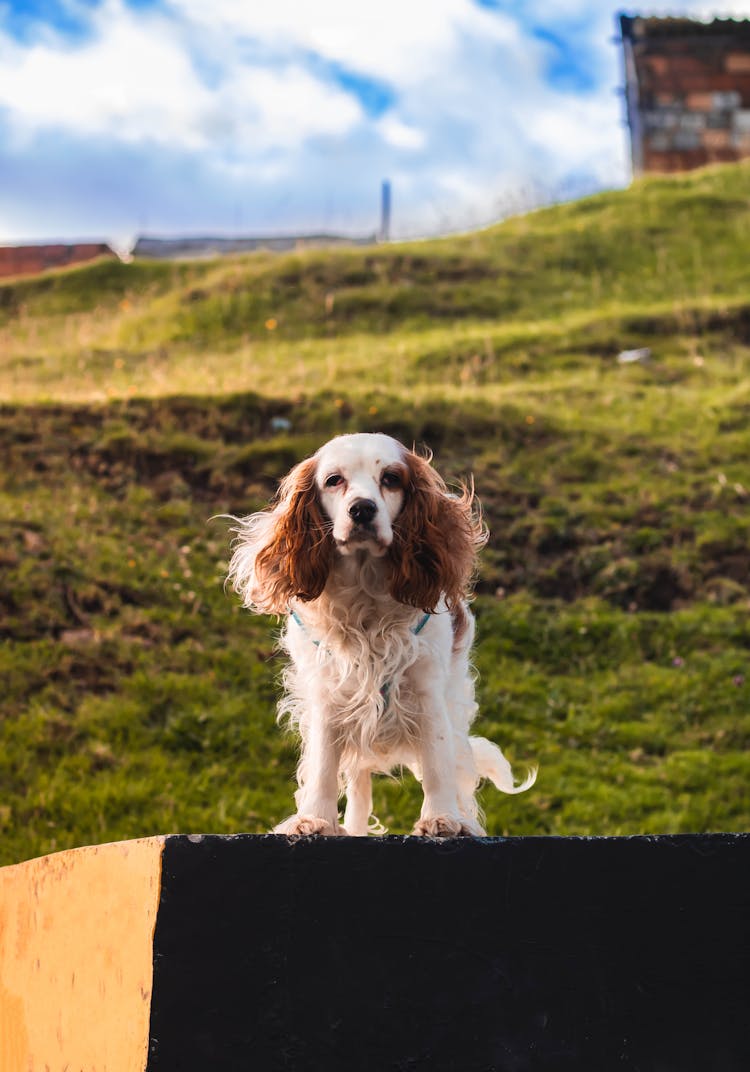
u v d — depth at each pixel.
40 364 16.19
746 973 2.73
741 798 7.68
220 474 11.24
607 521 10.96
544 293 18.34
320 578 3.78
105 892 3.02
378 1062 2.69
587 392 13.76
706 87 28.81
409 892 2.75
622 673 9.13
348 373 14.46
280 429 12.23
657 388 13.98
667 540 10.80
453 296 18.14
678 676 9.05
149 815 6.98
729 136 28.72
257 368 15.02
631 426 12.76
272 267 19.27
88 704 8.02
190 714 8.08
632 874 2.76
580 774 7.93
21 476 10.91
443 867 2.76
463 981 2.72
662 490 11.50
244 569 4.09
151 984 2.71
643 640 9.51
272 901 2.74
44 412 12.12
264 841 2.76
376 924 2.73
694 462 12.01
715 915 2.75
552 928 2.74
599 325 16.06
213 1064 2.68
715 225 20.39
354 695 3.76
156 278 20.84
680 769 7.99
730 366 14.82
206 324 17.52
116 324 18.36
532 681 8.95
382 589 3.76
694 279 18.39
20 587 9.09
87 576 9.41
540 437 12.45
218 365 15.49
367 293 18.08
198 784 7.40
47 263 28.12
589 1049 2.70
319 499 3.85
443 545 3.80
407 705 3.76
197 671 8.62
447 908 2.75
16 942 3.60
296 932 2.73
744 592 10.12
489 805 7.49
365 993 2.71
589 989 2.72
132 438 11.65
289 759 7.81
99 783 7.25
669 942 2.74
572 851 2.77
